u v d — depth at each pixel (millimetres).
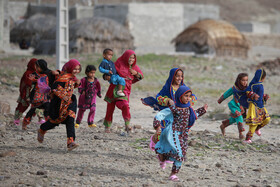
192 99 9812
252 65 50375
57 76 10875
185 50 66188
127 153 10719
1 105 15953
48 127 10539
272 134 14820
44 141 11727
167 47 82750
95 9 90438
